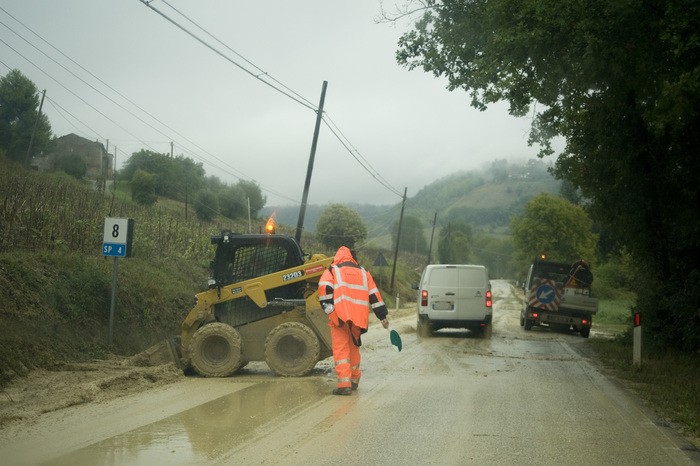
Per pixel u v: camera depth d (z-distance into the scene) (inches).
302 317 371.9
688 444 207.5
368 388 314.5
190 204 2359.7
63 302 416.2
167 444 196.2
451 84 472.4
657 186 492.1
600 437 215.5
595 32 332.2
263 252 391.2
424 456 186.2
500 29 382.6
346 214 2153.1
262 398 280.2
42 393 281.3
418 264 2970.0
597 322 1363.2
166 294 575.2
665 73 353.7
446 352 514.9
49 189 842.8
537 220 2920.8
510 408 265.9
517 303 2108.8
